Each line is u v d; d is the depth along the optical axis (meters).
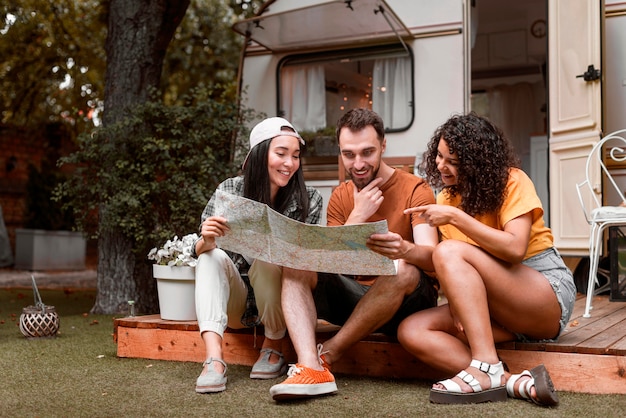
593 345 2.15
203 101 4.90
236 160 4.80
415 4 5.36
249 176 2.31
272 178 2.31
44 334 3.34
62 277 8.96
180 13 4.96
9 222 11.55
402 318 2.29
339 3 4.79
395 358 2.38
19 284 7.66
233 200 2.07
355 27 5.30
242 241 2.13
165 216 4.64
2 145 11.43
